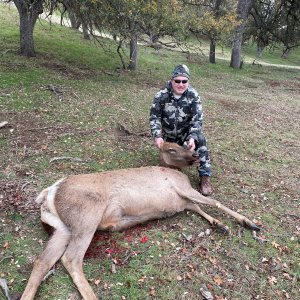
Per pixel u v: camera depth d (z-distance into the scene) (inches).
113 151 236.8
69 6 422.6
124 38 452.4
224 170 227.9
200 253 145.6
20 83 372.8
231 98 466.6
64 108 317.1
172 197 161.5
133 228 157.3
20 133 248.2
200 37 838.5
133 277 130.1
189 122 201.2
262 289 130.9
